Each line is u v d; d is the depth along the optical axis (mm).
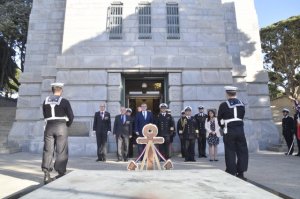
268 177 8141
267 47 33344
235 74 17938
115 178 5984
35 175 8430
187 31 17125
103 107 13203
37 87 19969
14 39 35281
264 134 19234
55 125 7574
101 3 17141
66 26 16859
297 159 12781
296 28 32156
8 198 5211
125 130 12828
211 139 12695
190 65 16422
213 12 17484
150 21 17141
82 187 5133
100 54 16547
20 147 18172
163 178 5984
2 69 36062
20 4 32781
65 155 7680
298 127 14516
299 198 5738
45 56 20641
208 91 16312
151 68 16312
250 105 19594
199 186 5184
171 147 14602
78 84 16172
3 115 25500
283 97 35000
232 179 5855
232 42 19828
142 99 17750
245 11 21375
